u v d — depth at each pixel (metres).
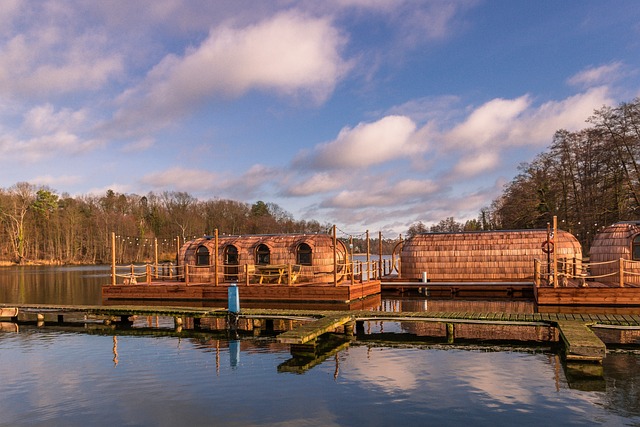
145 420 8.84
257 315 18.47
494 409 9.07
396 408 9.22
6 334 18.28
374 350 14.38
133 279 29.75
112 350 14.95
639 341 14.84
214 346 15.36
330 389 10.47
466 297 28.08
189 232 102.25
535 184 54.81
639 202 43.09
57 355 14.32
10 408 9.59
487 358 13.09
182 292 27.12
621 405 9.23
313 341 14.34
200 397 10.06
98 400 10.00
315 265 28.42
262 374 11.78
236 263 29.92
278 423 8.58
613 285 22.75
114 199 116.44
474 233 31.67
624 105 43.56
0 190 91.00
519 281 29.59
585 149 49.22
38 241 92.88
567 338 12.94
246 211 120.88
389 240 47.81
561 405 9.25
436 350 14.23
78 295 32.47
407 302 25.77
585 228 49.09
